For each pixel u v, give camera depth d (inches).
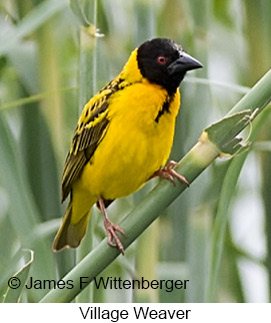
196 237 163.9
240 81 168.4
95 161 163.3
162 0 165.6
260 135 165.0
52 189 164.7
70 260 165.2
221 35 168.6
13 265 162.6
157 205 159.0
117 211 167.9
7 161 162.4
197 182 164.4
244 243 168.1
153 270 163.0
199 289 163.6
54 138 164.6
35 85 164.2
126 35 166.9
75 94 166.4
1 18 166.4
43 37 164.2
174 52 162.9
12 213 162.6
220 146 158.9
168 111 162.9
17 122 167.2
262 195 164.7
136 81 163.2
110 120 163.0
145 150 162.7
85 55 161.0
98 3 164.4
